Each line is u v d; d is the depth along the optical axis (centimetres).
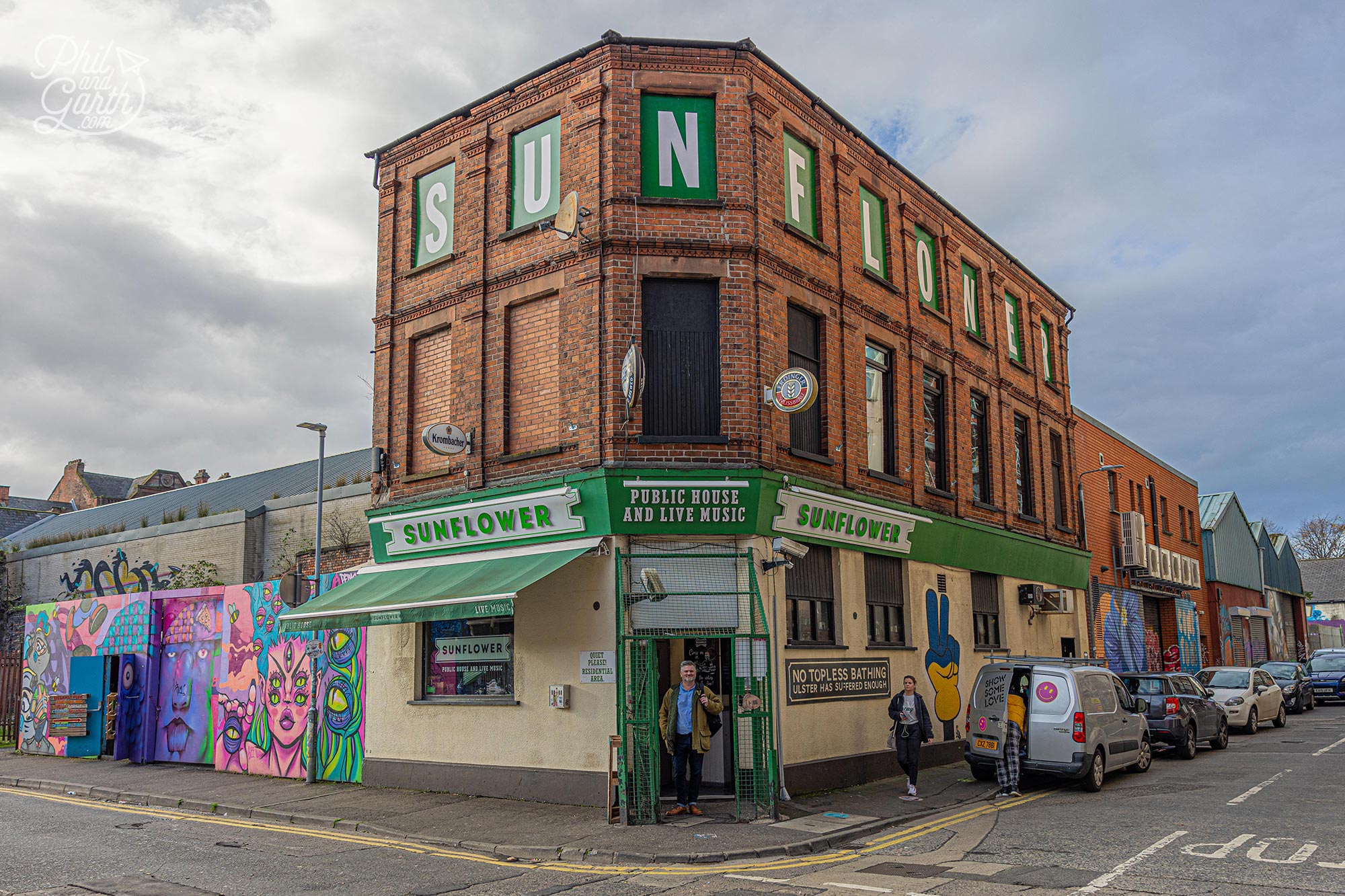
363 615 1319
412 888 845
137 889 830
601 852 975
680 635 1180
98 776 1656
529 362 1425
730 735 1290
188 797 1398
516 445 1422
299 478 3195
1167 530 3275
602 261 1334
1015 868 869
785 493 1330
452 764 1381
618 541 1268
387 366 1628
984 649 1902
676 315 1351
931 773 1571
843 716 1451
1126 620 2806
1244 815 1114
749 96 1396
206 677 1781
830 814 1173
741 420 1318
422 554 1507
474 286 1486
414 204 1641
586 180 1365
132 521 3625
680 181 1373
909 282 1791
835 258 1575
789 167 1509
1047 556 2223
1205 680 2409
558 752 1278
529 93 1464
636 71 1382
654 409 1324
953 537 1812
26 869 916
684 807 1162
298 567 2611
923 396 1803
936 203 1922
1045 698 1379
